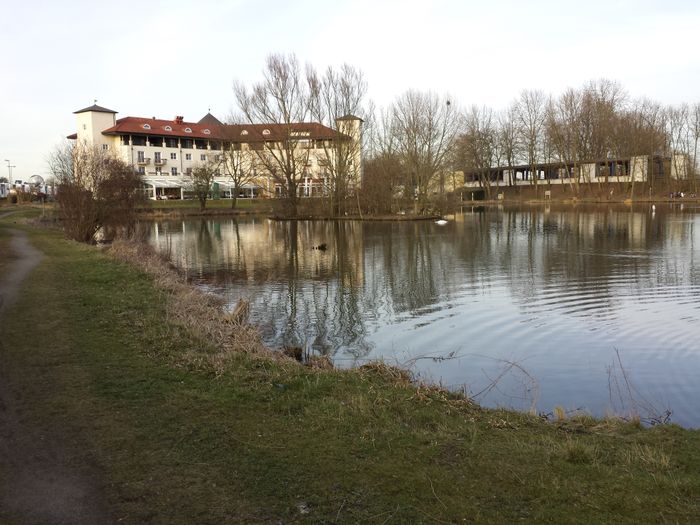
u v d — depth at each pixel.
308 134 61.12
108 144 91.12
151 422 5.67
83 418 5.72
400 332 13.21
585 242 29.75
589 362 10.76
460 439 5.48
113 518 3.88
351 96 57.66
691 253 24.53
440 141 55.34
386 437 5.44
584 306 15.35
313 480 4.51
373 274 21.56
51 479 4.43
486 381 9.68
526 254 25.67
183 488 4.32
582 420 6.54
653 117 79.62
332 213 59.62
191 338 9.23
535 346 11.88
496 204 79.69
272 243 34.34
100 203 28.41
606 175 80.31
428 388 7.34
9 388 6.58
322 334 13.06
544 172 96.88
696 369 10.26
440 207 56.19
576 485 4.47
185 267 24.14
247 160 74.00
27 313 10.56
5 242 25.98
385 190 57.00
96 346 8.51
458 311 15.17
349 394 6.81
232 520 3.89
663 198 70.50
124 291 13.38
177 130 96.50
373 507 4.10
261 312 15.29
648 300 15.87
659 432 5.90
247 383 7.09
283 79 58.44
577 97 82.50
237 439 5.30
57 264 17.95
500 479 4.59
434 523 3.90
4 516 3.87
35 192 78.62
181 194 88.81
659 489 4.41
